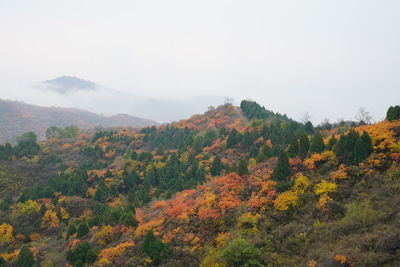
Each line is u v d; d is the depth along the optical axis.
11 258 62.34
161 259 42.44
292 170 50.81
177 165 102.50
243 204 46.91
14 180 108.81
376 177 42.28
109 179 101.38
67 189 97.62
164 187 90.69
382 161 43.84
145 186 94.56
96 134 163.50
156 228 50.41
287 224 40.88
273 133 104.81
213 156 106.50
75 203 88.12
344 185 43.41
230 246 35.97
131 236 52.00
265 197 46.41
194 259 41.00
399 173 41.00
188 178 89.75
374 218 35.00
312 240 36.22
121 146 149.88
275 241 38.53
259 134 110.31
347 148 48.69
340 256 29.75
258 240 38.69
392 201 36.91
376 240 30.81
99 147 144.88
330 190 42.91
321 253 32.53
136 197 85.25
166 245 43.72
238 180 54.12
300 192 44.97
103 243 54.50
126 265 43.53
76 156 142.00
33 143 146.62
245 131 114.00
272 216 43.16
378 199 38.50
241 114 160.75
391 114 54.59
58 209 83.62
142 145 151.25
